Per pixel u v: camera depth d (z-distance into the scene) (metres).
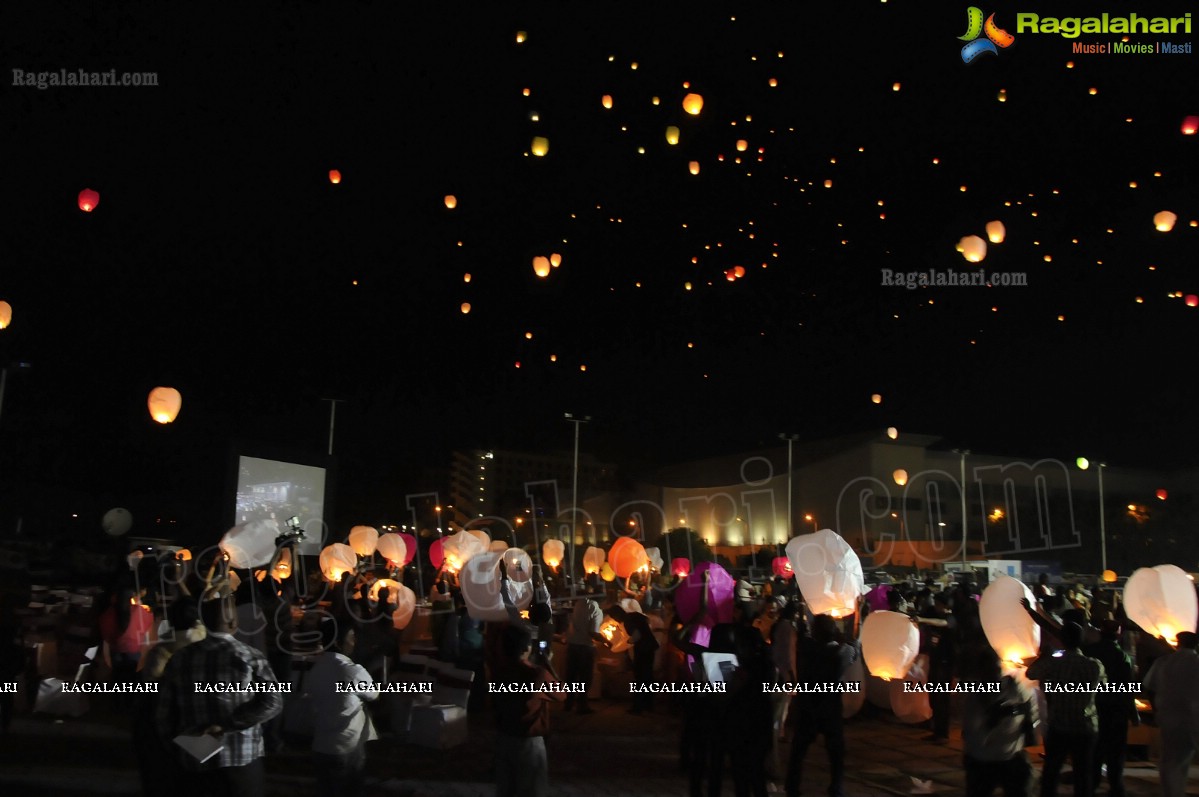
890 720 11.77
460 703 10.02
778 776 8.46
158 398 11.71
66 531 32.06
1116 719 7.45
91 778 7.82
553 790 7.98
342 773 5.80
